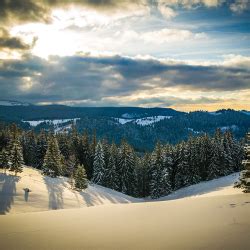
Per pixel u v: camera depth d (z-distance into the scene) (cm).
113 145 8212
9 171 5734
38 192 4516
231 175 6662
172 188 7562
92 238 813
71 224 1052
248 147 2470
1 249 733
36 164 8600
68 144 8725
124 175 7481
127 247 700
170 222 980
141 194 7944
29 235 878
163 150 7675
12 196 4088
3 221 1152
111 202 5391
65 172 7550
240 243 656
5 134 9400
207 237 730
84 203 4684
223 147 7288
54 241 797
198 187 6381
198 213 1118
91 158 8462
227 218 958
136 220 1072
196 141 7506
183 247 662
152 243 718
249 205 1203
